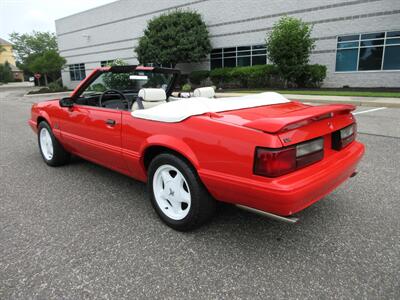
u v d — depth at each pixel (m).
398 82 15.74
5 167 4.94
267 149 2.17
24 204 3.55
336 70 17.53
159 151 3.04
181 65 24.59
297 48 16.84
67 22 34.25
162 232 2.92
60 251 2.63
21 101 20.42
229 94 16.66
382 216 3.16
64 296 2.12
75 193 3.85
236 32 21.41
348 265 2.41
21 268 2.41
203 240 2.78
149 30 23.02
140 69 4.04
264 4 19.69
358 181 4.07
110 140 3.47
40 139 5.05
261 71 18.70
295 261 2.47
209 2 22.31
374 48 16.09
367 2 15.85
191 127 2.61
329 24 17.25
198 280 2.26
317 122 2.51
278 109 2.95
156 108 2.99
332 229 2.93
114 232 2.92
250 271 2.36
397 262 2.44
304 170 2.37
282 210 2.22
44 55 33.34
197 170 2.57
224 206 3.41
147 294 2.13
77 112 3.96
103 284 2.23
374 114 9.34
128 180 4.29
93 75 3.91
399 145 5.80
